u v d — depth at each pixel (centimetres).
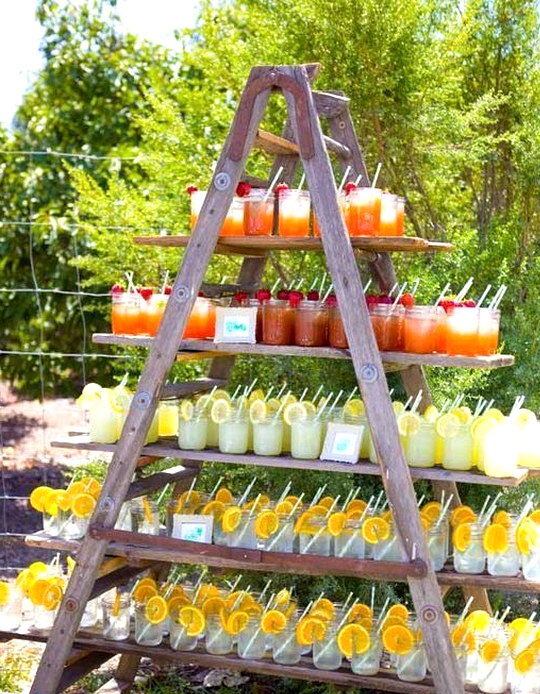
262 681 335
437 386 367
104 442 288
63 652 284
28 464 595
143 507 295
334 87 410
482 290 411
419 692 266
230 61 442
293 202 271
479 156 440
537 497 366
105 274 455
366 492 374
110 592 310
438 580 264
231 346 267
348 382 386
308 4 400
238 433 278
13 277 578
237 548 268
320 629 277
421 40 412
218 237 265
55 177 569
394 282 301
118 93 573
